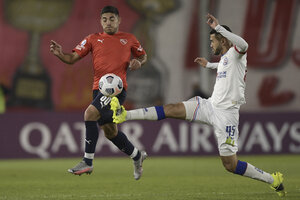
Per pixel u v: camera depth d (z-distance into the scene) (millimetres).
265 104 57031
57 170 35062
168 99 56156
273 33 58281
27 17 57188
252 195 21375
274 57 57750
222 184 26094
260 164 38469
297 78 57562
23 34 56719
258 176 19938
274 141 46531
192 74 56781
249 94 56875
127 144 21812
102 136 44750
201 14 57875
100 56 20953
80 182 27859
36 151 43688
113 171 34156
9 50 56000
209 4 58062
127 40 21531
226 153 19719
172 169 35250
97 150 44594
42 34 56969
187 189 24078
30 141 43688
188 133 45625
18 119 43594
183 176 30766
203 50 57281
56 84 55219
